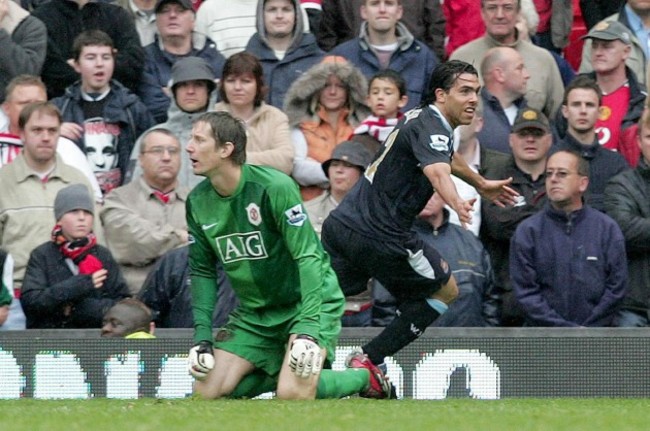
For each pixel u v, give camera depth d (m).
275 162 33.41
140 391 28.73
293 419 17.88
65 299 30.19
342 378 25.14
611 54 36.69
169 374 28.69
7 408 20.89
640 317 31.91
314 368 23.22
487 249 32.91
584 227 30.94
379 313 31.05
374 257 26.23
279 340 25.03
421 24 38.97
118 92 35.53
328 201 33.22
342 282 27.23
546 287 30.89
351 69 34.53
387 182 25.92
